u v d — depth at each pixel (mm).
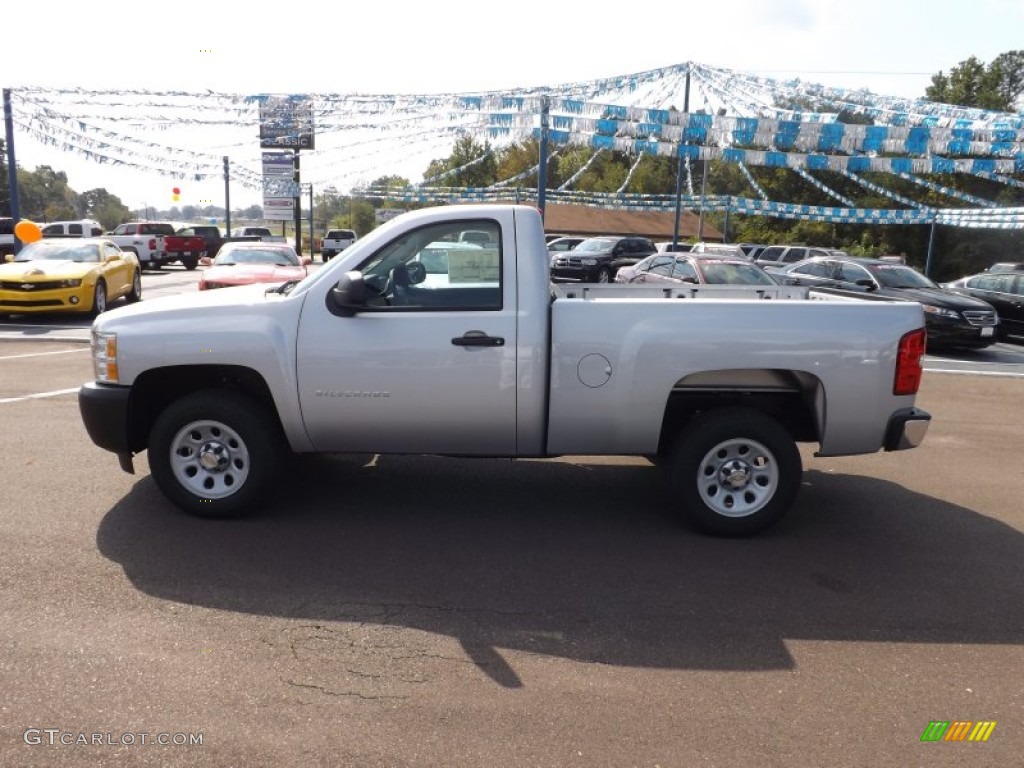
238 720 3090
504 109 14281
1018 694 3418
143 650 3588
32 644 3611
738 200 28500
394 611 4035
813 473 6824
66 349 12172
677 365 4895
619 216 51719
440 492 5934
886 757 2957
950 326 14359
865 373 4922
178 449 5148
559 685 3391
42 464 6289
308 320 4938
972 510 5875
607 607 4137
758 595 4328
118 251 17906
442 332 4875
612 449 5066
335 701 3234
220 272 13008
